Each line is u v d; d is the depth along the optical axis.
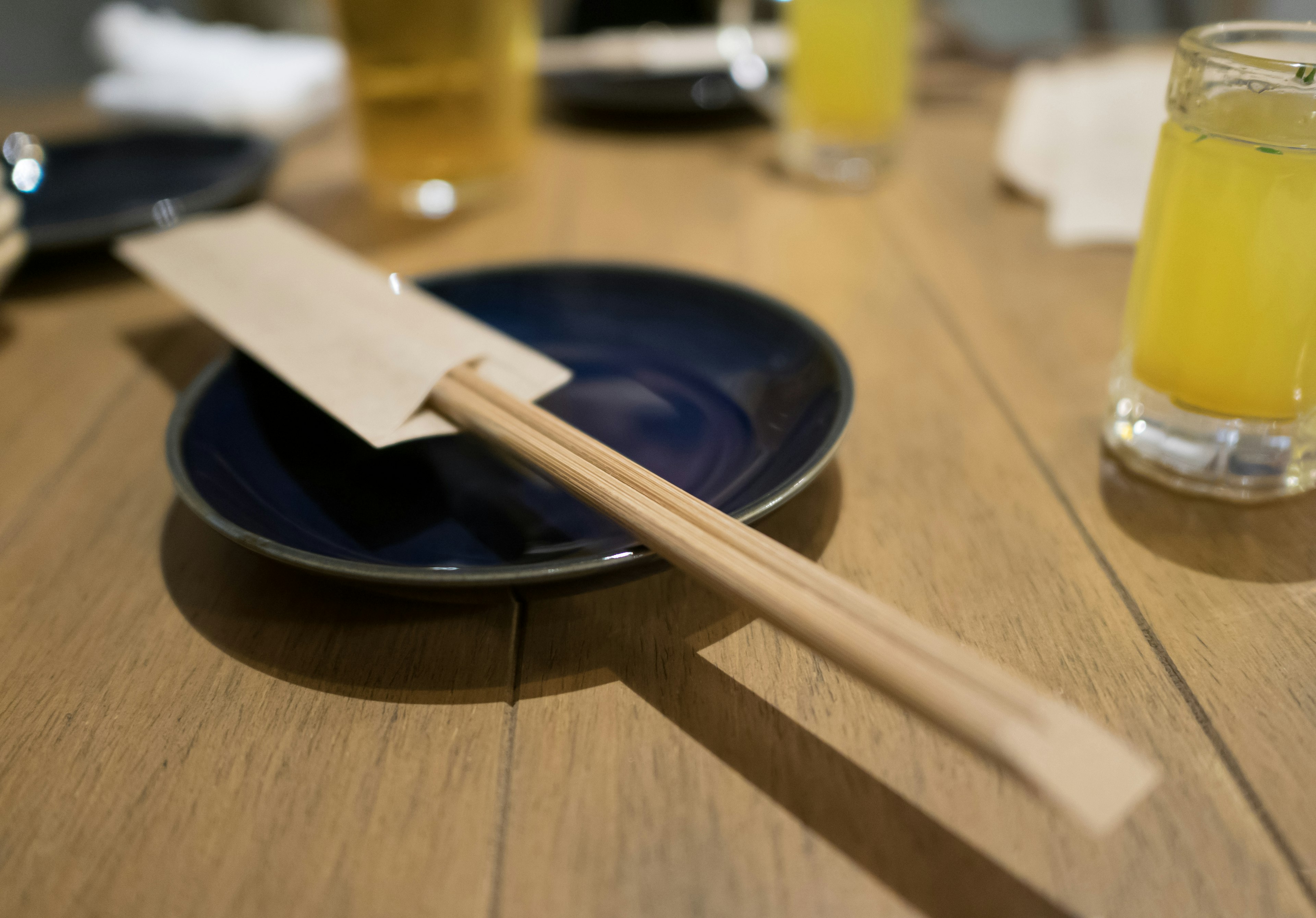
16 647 0.24
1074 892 0.18
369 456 0.27
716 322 0.31
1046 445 0.29
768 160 0.55
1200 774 0.20
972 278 0.39
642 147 0.58
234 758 0.21
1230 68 0.23
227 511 0.23
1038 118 0.54
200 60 0.63
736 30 0.65
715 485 0.25
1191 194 0.24
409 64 0.44
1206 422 0.26
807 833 0.19
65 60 1.26
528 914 0.18
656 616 0.24
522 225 0.46
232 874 0.19
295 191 0.52
